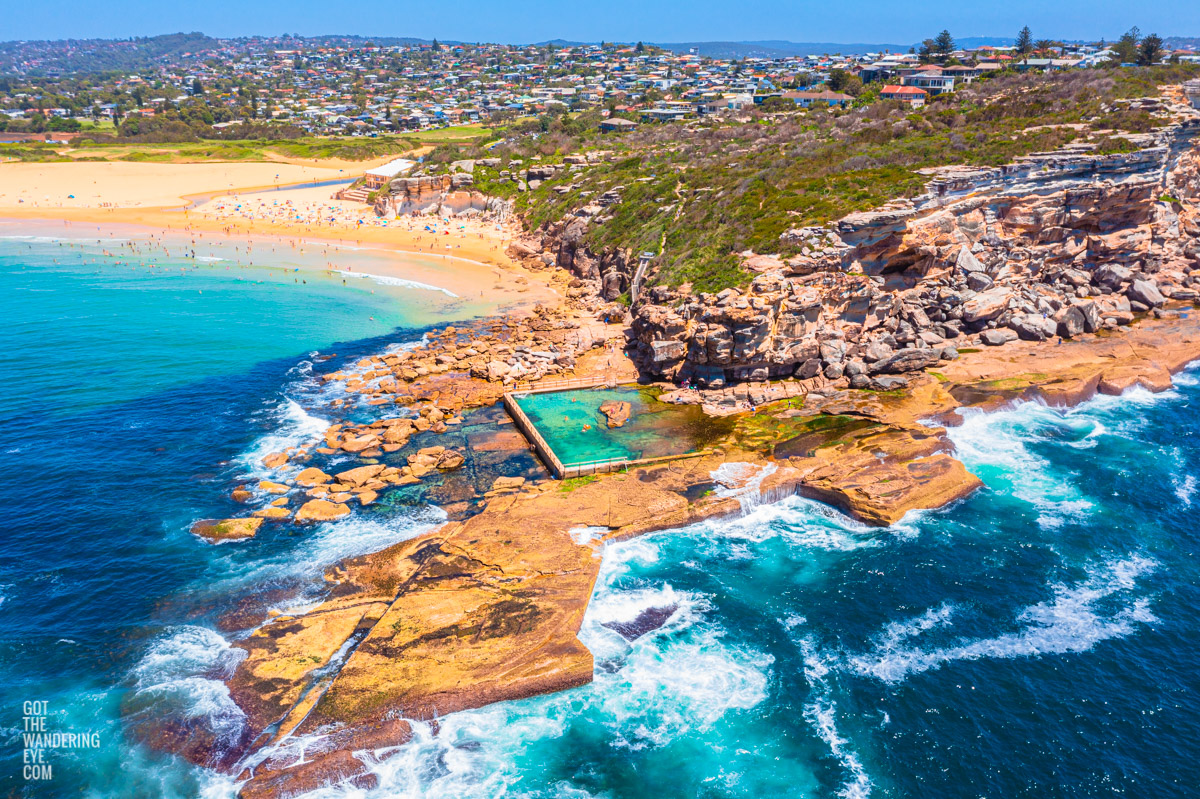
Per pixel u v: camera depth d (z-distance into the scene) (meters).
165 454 66.38
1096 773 38.06
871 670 44.75
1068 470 64.50
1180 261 103.12
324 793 37.09
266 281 119.94
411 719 40.56
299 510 58.12
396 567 51.28
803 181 93.94
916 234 80.56
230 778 36.97
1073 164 90.12
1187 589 50.62
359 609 47.66
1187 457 66.12
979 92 130.50
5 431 68.94
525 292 113.81
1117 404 75.94
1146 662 44.66
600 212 121.25
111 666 43.06
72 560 51.94
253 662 43.34
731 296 73.19
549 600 47.94
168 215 165.38
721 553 55.22
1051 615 48.66
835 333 76.00
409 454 66.81
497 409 75.75
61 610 47.28
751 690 43.66
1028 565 53.28
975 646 46.28
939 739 40.22
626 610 49.41
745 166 111.19
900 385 74.62
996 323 86.06
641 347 82.25
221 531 55.12
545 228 134.12
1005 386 74.94
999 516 58.75
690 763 39.28
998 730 40.66
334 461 65.81
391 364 86.12
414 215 161.38
